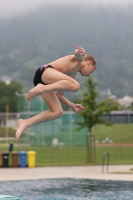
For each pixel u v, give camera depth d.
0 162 67.62
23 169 63.66
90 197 35.94
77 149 117.81
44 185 44.34
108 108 74.12
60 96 23.69
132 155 94.44
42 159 84.25
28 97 21.05
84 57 22.45
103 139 176.25
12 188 42.25
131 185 43.31
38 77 21.89
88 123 74.31
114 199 34.78
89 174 54.94
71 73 22.09
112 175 53.12
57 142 129.88
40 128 134.88
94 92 75.44
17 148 126.69
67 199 35.09
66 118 136.50
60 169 62.66
